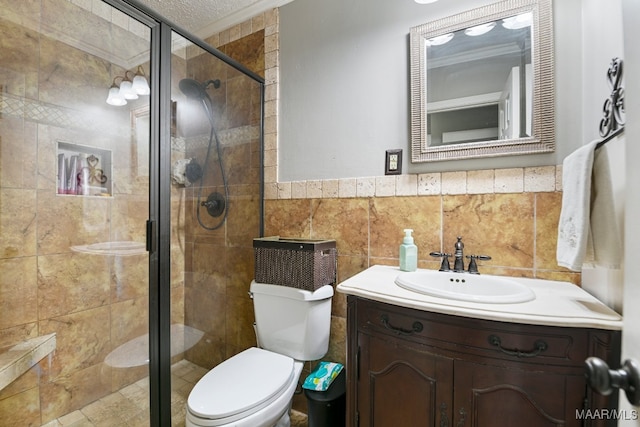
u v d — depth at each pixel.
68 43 1.42
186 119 1.64
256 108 1.77
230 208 1.81
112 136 1.49
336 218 1.55
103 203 1.53
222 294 1.83
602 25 0.95
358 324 1.04
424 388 0.89
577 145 1.11
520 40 1.20
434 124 1.33
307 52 1.66
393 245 1.41
